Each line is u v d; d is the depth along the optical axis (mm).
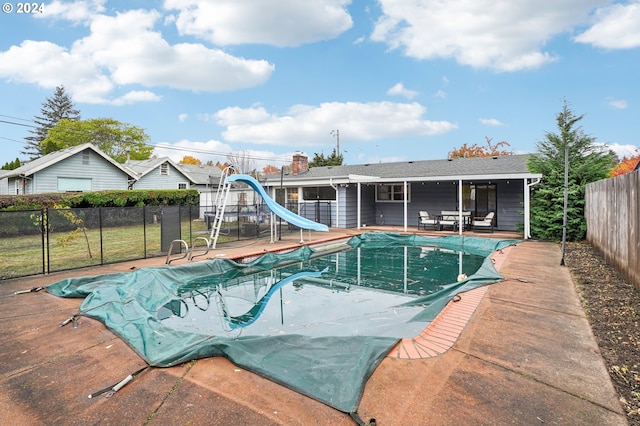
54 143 34375
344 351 3164
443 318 4148
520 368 2949
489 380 2762
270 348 3250
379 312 5219
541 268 7004
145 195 19406
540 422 2264
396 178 14812
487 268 6719
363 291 6633
